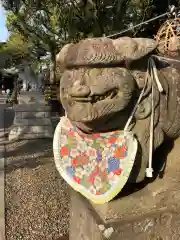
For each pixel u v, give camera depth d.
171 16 2.16
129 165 1.38
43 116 6.03
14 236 2.51
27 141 5.80
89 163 1.50
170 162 1.67
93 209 1.57
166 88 1.52
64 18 3.79
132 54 1.31
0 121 8.21
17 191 3.39
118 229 1.44
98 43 1.31
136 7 4.04
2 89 21.64
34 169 4.10
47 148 5.22
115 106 1.32
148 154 1.49
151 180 1.63
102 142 1.47
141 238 1.49
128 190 1.55
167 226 1.53
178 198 1.57
